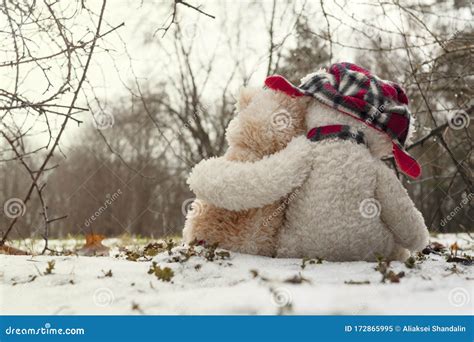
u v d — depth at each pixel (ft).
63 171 65.62
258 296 8.20
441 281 9.21
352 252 10.75
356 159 10.75
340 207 10.60
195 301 8.09
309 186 10.78
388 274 9.21
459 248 17.53
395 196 10.92
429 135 19.94
